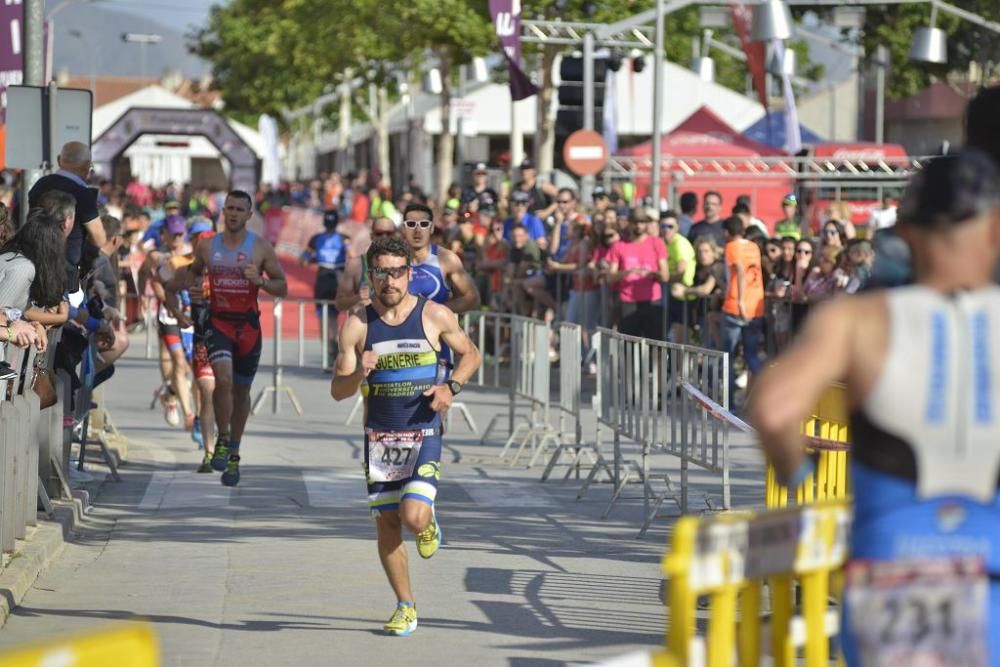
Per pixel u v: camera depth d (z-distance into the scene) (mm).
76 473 17109
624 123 62812
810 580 5535
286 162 146625
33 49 19719
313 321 40562
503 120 66250
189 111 64938
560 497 16922
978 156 5082
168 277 21031
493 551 13688
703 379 13789
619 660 4613
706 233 28000
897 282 6473
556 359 23906
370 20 57031
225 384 16797
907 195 5129
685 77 62781
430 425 10500
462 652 10086
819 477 10352
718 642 5004
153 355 34344
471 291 15211
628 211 29266
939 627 4844
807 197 41656
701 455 13883
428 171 72875
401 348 10477
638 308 26141
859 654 4918
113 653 3865
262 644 10266
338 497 16703
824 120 77500
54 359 15742
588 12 43531
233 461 16938
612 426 16344
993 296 4961
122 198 43000
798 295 24719
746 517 5176
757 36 33125
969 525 4867
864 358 4902
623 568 12992
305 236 59094
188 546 13805
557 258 29969
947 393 4871
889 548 4867
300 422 23797
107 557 13250
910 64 56906
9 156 18562
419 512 10305
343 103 91500
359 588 12102
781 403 4824
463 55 52375
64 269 14039
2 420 11781
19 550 12477
